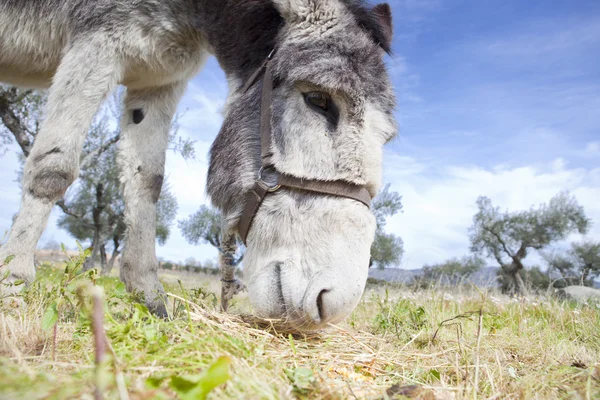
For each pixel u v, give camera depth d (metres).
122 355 0.33
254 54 0.71
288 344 0.54
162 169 0.94
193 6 0.80
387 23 0.80
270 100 0.63
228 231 0.77
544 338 0.76
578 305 1.18
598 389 0.41
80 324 0.45
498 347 0.65
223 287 0.86
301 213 0.57
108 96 0.80
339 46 0.61
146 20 0.79
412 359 0.57
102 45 0.77
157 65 0.85
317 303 0.53
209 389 0.24
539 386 0.45
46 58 0.89
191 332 0.44
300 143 0.59
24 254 0.68
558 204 8.44
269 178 0.60
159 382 0.27
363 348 0.60
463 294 1.60
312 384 0.36
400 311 0.82
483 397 0.42
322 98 0.60
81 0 0.78
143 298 0.75
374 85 0.60
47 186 0.72
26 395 0.21
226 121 0.69
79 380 0.29
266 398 0.30
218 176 0.68
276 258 0.57
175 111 0.99
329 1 0.65
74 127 0.75
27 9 0.82
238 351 0.39
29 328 0.45
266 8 0.70
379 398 0.36
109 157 4.44
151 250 0.87
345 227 0.56
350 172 0.57
